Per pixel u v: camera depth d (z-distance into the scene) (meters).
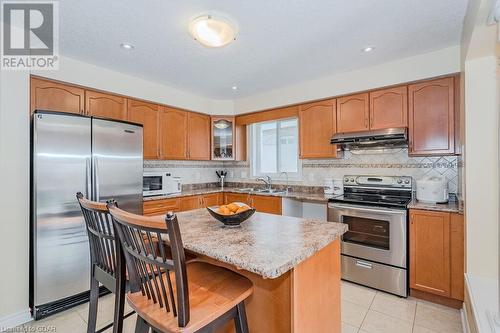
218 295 1.13
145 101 3.30
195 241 1.25
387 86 2.78
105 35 2.16
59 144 2.14
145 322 1.12
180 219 1.75
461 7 1.81
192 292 1.15
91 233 1.48
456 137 2.42
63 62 2.55
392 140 2.68
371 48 2.43
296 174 3.95
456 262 2.15
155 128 3.40
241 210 1.55
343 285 2.65
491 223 1.86
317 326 1.32
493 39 1.66
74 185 2.21
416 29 2.10
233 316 1.12
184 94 3.77
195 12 1.85
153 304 1.08
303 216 3.76
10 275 1.98
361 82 2.93
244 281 1.25
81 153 2.26
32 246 2.08
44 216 2.06
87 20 1.94
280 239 1.29
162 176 3.53
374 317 2.08
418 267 2.32
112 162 2.48
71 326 1.96
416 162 2.91
